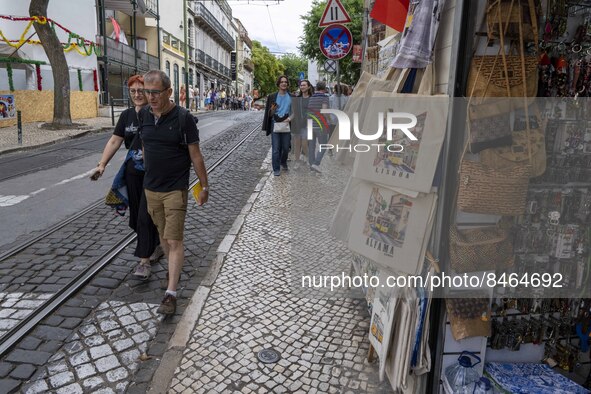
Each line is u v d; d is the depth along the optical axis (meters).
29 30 18.28
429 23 2.21
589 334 2.48
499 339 2.38
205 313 3.44
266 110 8.12
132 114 3.89
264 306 3.55
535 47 2.08
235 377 2.72
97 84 21.67
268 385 2.66
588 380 2.48
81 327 3.24
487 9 2.01
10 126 15.05
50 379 2.68
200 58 41.59
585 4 2.24
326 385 2.67
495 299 2.38
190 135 3.40
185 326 3.23
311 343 3.07
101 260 4.39
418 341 2.30
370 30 5.34
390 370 2.54
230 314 3.43
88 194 6.87
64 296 3.63
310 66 16.05
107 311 3.48
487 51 2.08
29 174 8.25
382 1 2.76
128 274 4.14
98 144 12.49
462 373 2.29
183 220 3.49
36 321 3.24
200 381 2.68
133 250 4.70
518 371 2.38
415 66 2.25
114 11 27.41
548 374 2.37
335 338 3.13
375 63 5.00
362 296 2.91
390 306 2.40
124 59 24.84
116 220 5.64
